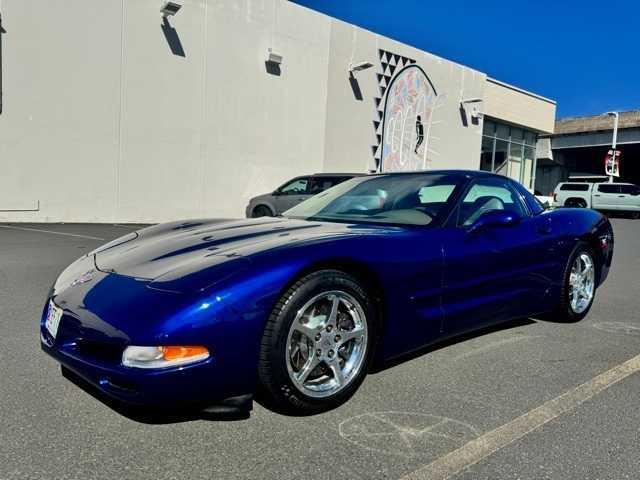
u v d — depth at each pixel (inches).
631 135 1341.0
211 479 79.9
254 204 506.0
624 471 84.2
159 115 522.0
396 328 114.6
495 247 138.1
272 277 93.4
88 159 483.2
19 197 451.8
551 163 1691.7
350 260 104.4
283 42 613.6
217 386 88.7
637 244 472.4
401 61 751.7
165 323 85.1
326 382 104.1
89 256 122.8
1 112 436.1
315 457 86.7
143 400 85.0
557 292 166.4
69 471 81.0
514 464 85.7
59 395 108.3
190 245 112.8
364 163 721.0
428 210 136.5
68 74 464.8
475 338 156.6
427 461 86.2
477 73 885.2
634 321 183.0
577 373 129.2
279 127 619.5
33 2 441.4
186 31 531.8
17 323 158.6
